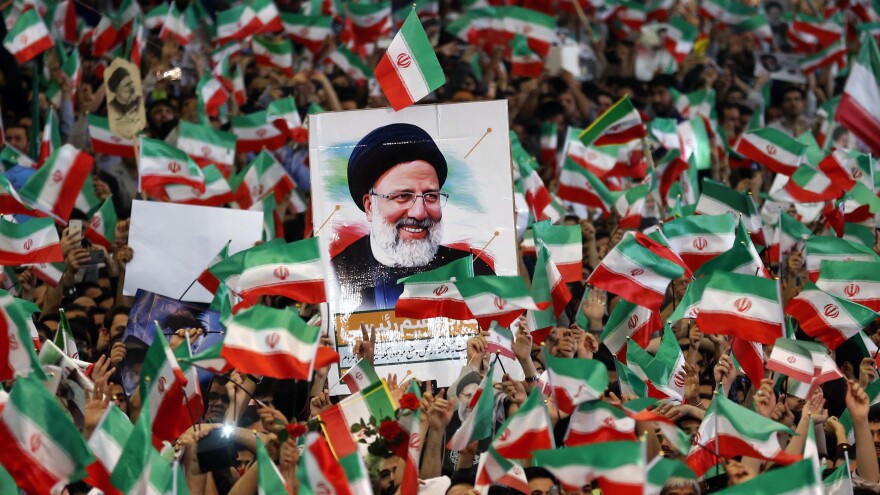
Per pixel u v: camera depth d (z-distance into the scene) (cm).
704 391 3638
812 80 6303
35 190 3972
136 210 3944
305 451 2673
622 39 6462
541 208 4484
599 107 5728
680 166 4819
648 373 3512
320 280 3350
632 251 3541
